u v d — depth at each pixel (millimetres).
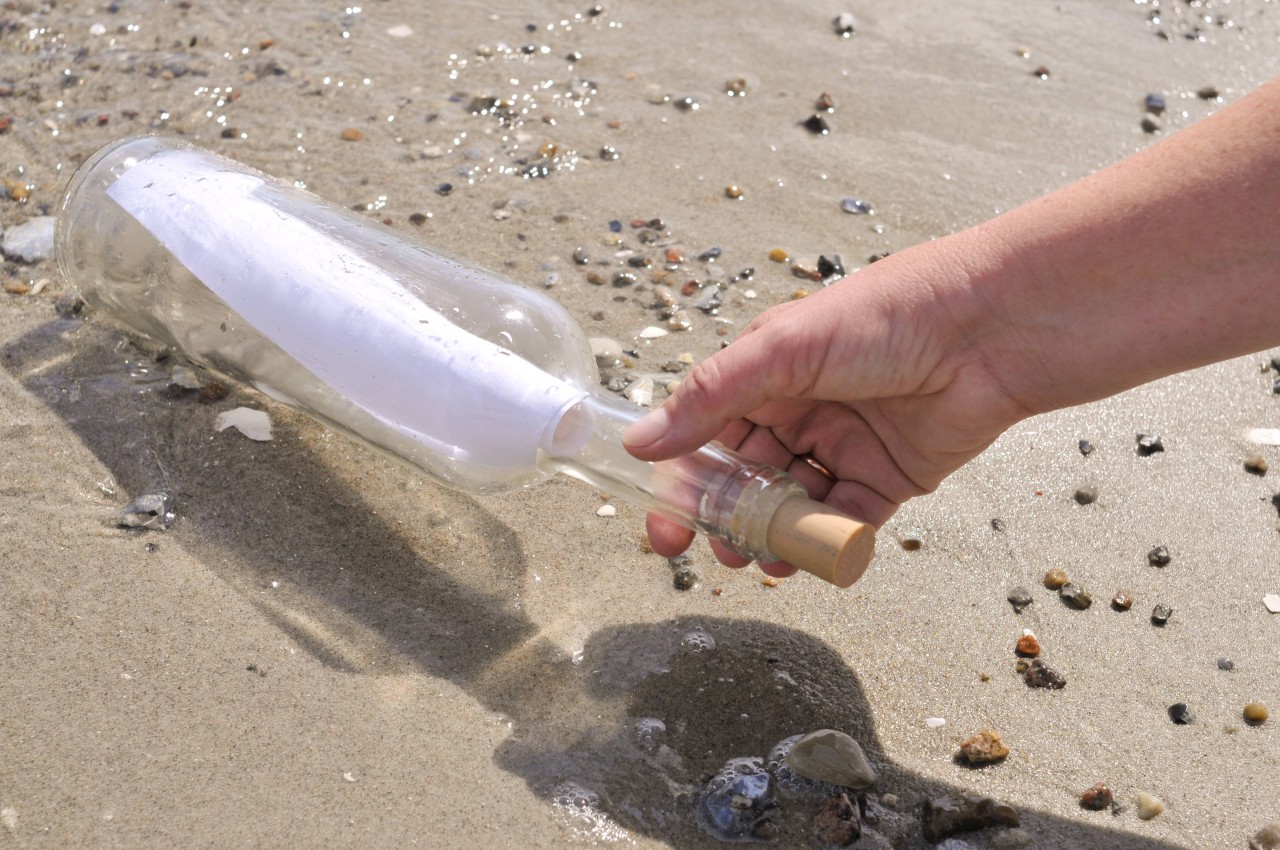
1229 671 891
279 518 916
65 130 1147
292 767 821
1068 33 1465
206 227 891
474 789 821
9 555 886
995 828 824
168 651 856
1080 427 1015
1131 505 970
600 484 851
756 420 896
